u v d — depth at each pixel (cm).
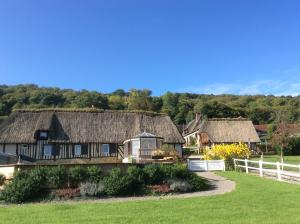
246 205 1445
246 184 2181
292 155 6300
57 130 4578
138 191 2058
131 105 11800
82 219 1260
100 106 11069
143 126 4841
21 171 2077
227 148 3591
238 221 1145
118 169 2172
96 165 2234
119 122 4906
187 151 6662
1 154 3603
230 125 6881
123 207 1499
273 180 2362
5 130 4422
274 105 12675
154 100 12375
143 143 4150
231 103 12950
